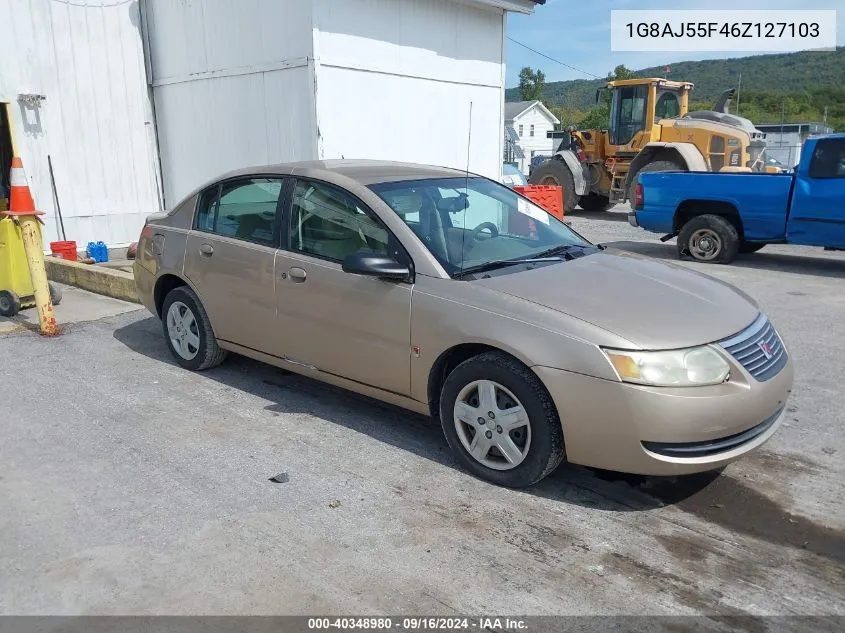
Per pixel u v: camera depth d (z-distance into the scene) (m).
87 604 2.86
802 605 2.86
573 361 3.37
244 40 9.01
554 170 17.89
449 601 2.87
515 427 3.61
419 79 9.85
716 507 3.59
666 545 3.26
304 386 5.21
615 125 17.30
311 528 3.37
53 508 3.55
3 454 4.12
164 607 2.84
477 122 11.09
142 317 7.03
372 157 9.36
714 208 10.40
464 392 3.79
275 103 8.89
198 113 9.80
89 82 9.64
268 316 4.71
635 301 3.66
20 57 8.98
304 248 4.52
